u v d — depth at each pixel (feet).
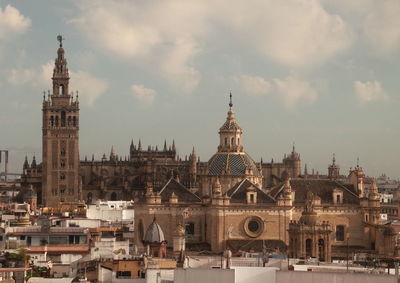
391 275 444.96
